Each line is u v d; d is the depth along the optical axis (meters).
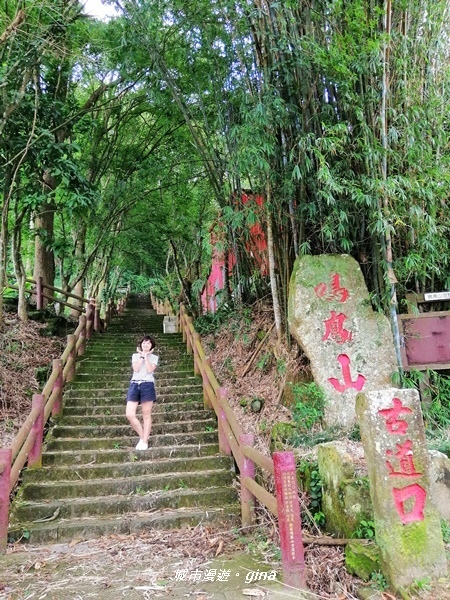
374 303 4.52
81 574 2.84
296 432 4.21
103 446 4.76
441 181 4.12
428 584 2.36
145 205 9.88
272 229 5.17
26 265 12.93
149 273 22.06
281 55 4.39
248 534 3.41
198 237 9.83
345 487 3.03
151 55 6.05
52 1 5.90
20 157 6.12
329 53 3.93
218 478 4.21
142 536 3.43
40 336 7.32
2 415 5.18
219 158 6.11
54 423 5.19
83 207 6.66
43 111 6.34
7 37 5.08
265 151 4.40
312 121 4.46
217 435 4.95
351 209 4.45
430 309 4.66
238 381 5.86
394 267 4.44
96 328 9.12
